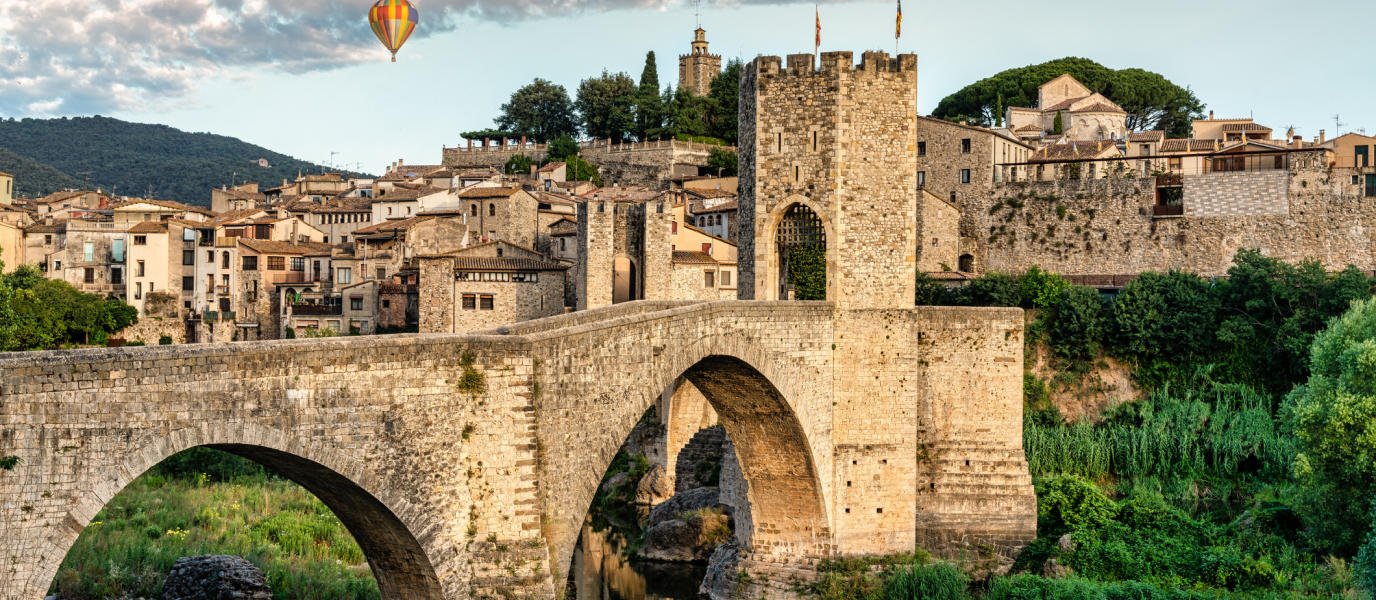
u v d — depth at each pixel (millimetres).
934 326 64125
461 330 111688
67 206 188125
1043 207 111562
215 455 77750
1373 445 57188
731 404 59219
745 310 54250
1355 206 99562
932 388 64250
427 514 36656
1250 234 103188
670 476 88125
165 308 144250
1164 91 165625
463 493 37625
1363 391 59844
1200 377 86562
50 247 157500
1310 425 61656
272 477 78375
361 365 34969
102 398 29484
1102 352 89375
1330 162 101812
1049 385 89312
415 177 182875
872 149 60719
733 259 117688
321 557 57812
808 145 60906
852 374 60656
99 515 61969
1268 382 85750
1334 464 59906
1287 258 101812
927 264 112438
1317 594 55938
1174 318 87062
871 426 61062
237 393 32000
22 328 112625
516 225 133250
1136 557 61062
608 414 44062
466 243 134375
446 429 37125
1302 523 65062
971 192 115438
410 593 39094
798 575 61000
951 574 59094
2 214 168375
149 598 49000
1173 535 64000
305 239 153875
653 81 195500
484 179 158375
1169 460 80125
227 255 143625
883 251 60938
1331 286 86125
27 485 28391
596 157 180500
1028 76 161875
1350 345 63969
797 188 61250
